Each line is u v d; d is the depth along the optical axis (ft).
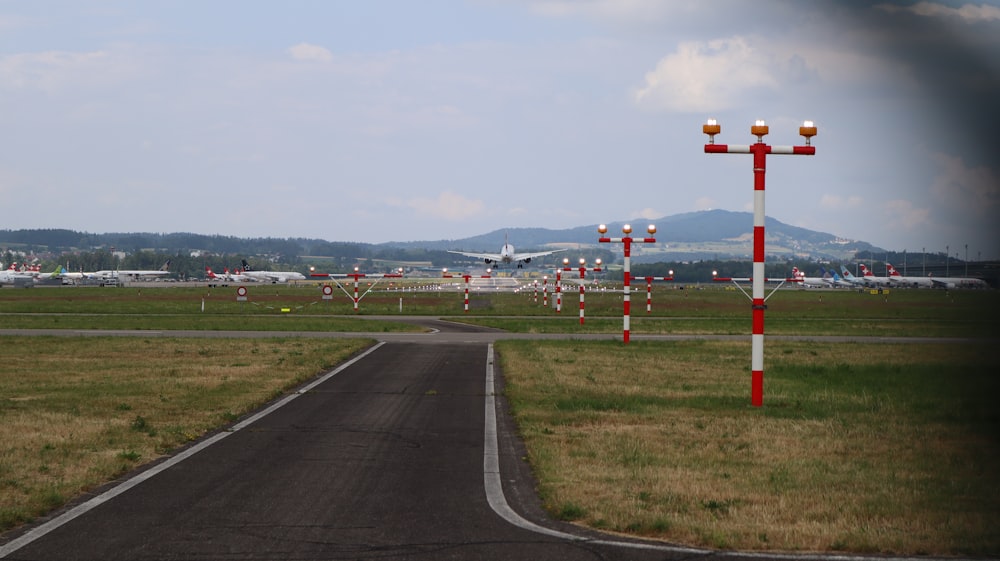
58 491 43.65
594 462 52.49
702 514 40.52
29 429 62.54
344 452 55.88
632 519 39.27
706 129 77.77
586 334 177.37
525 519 39.68
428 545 35.27
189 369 104.27
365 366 111.45
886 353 135.64
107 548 34.60
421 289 480.64
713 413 73.51
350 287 549.95
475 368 109.40
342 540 35.81
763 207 78.38
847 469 51.13
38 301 341.62
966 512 41.29
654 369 107.96
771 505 42.34
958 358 127.44
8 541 35.63
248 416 71.20
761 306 78.59
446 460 53.57
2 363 110.32
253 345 139.33
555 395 83.61
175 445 57.88
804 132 77.87
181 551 34.24
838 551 35.29
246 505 41.83
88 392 83.66
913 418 71.51
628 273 150.10
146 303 322.75
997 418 71.26
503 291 467.93
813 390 89.51
